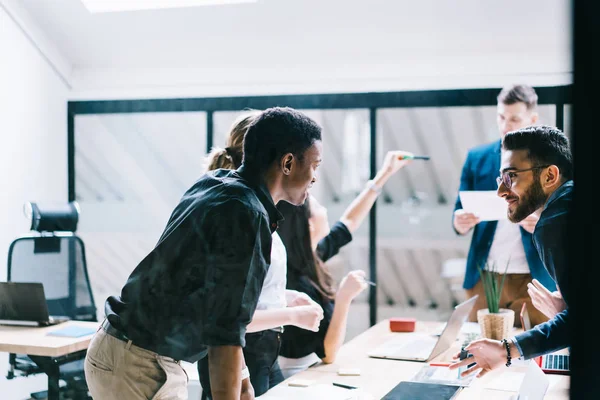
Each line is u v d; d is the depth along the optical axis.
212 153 1.88
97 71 3.98
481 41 3.34
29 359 2.87
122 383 1.41
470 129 6.58
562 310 1.55
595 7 0.78
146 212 5.47
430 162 6.84
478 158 2.85
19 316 2.75
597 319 0.81
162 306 1.35
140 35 3.72
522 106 2.72
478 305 2.69
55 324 2.80
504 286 2.54
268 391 1.69
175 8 3.51
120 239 5.40
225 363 1.24
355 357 2.11
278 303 1.88
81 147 4.27
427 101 3.52
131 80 3.96
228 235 1.27
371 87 3.61
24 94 3.69
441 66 3.46
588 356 0.82
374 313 3.91
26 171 3.73
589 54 0.79
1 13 3.51
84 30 3.72
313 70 3.69
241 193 1.31
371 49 3.55
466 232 2.71
